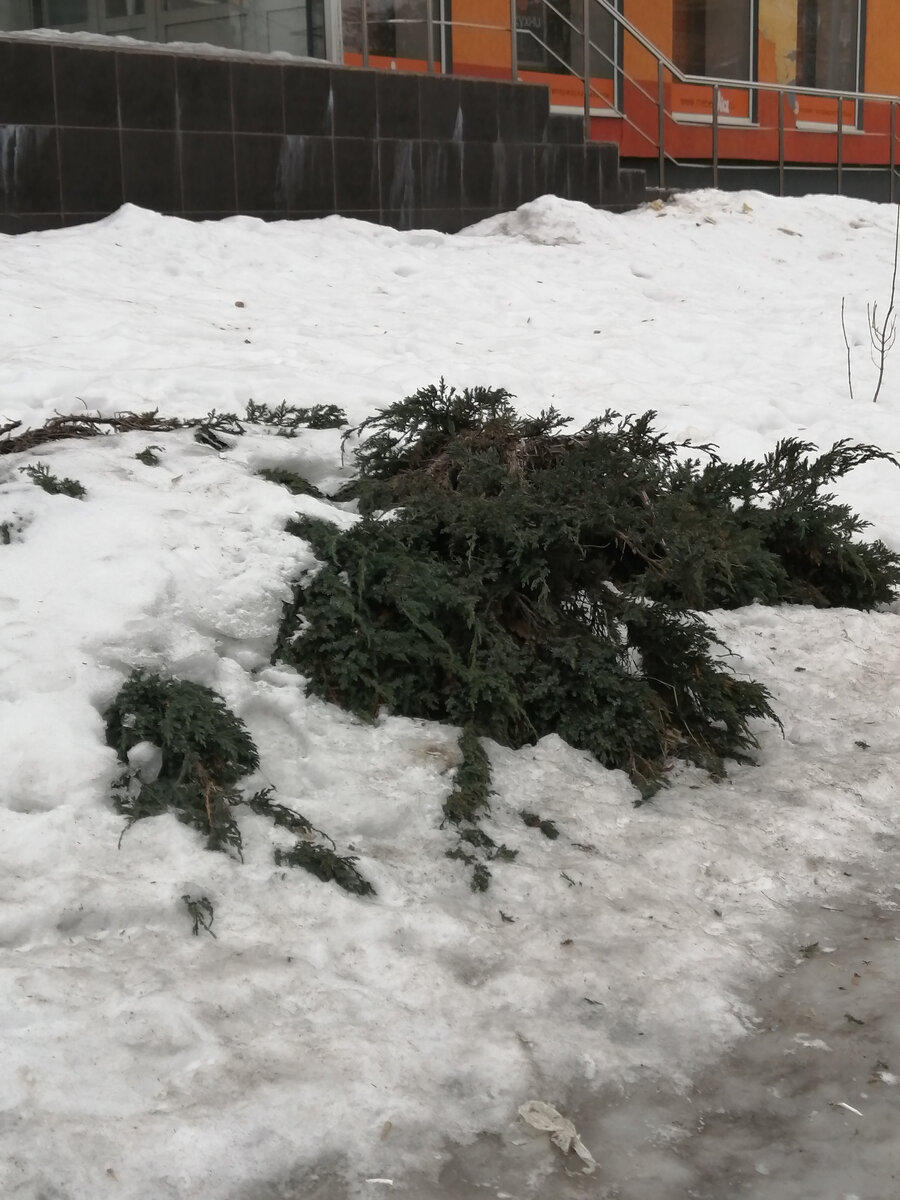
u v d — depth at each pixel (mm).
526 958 3602
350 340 10008
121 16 12906
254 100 13656
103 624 4473
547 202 15516
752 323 12508
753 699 5070
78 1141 2773
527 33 16281
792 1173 2967
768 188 20781
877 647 6027
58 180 12414
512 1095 3121
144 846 3814
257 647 4809
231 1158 2805
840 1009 3541
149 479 5512
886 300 13883
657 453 6145
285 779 4297
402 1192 2824
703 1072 3295
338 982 3387
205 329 9758
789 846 4332
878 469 8484
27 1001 3109
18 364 7996
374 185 14758
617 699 4863
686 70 20062
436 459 5895
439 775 4391
